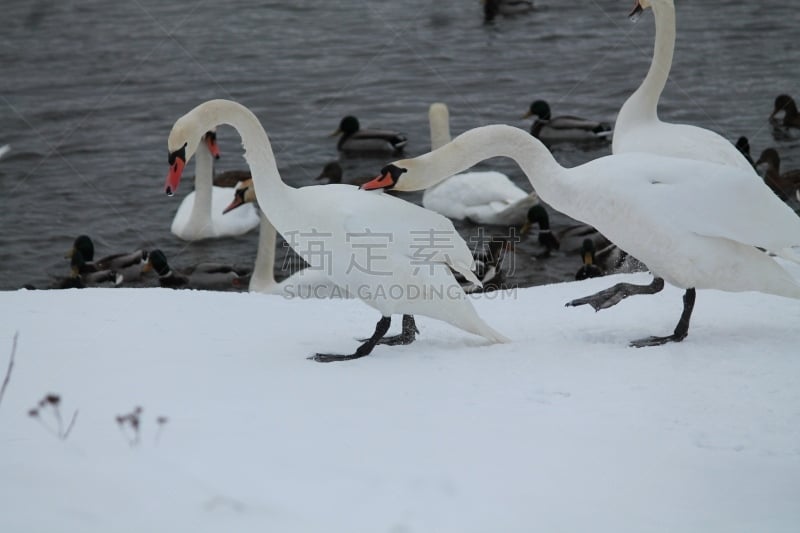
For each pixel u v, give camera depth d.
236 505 4.99
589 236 17.88
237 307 10.38
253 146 8.81
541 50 27.42
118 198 20.23
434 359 8.41
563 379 7.71
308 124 23.95
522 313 10.11
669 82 24.36
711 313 9.65
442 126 21.94
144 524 4.73
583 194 8.68
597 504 5.44
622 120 11.46
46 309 10.16
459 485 5.54
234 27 29.44
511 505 5.33
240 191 19.50
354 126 22.77
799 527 5.21
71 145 22.36
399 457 5.99
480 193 19.03
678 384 7.57
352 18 30.11
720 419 6.89
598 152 22.28
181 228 18.98
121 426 6.04
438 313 8.55
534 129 22.89
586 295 10.67
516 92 25.06
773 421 6.86
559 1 30.72
